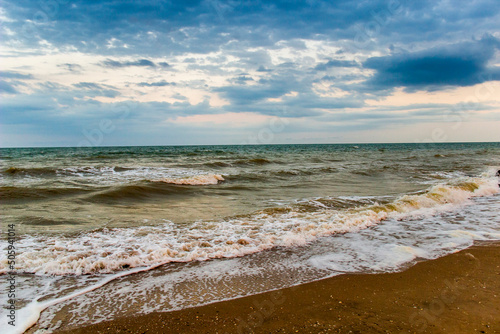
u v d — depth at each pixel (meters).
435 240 6.09
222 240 5.87
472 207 9.41
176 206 9.23
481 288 4.03
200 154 40.81
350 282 4.21
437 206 9.30
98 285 4.06
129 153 43.00
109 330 3.07
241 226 6.84
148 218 7.59
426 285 4.12
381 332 3.02
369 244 5.84
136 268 4.62
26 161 26.08
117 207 8.93
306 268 4.69
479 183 13.29
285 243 5.78
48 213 7.87
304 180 15.74
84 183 13.38
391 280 4.27
